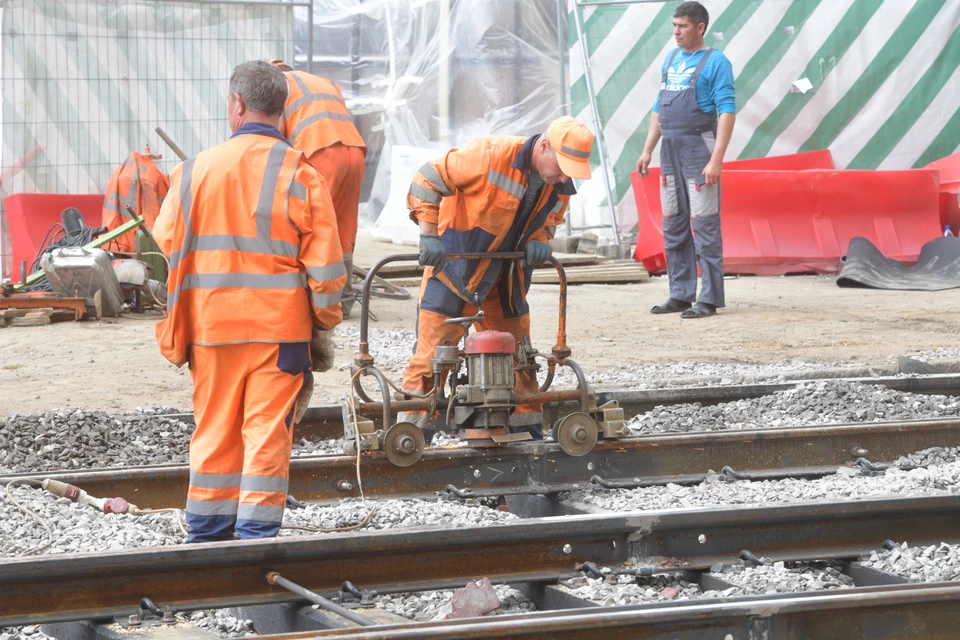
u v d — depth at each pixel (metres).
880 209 32.53
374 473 11.20
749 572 8.84
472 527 8.55
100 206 29.20
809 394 14.91
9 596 7.53
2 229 28.78
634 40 35.25
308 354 9.02
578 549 8.93
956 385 15.78
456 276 11.57
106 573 7.74
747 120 36.25
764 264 31.95
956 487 11.16
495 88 41.94
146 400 15.30
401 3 42.62
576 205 36.72
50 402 15.02
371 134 43.38
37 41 29.03
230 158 8.74
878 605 7.20
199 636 7.41
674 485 11.53
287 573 8.20
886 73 36.31
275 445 8.75
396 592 8.33
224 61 30.66
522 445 11.55
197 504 8.98
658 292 28.88
